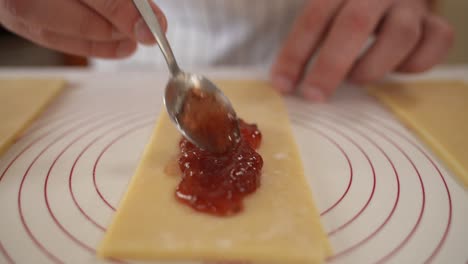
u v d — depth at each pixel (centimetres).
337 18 31
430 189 23
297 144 27
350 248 20
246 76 36
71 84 34
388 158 26
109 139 27
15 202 22
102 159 25
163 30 26
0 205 22
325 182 24
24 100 30
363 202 23
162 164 24
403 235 21
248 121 28
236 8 41
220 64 44
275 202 21
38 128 28
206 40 43
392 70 33
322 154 26
